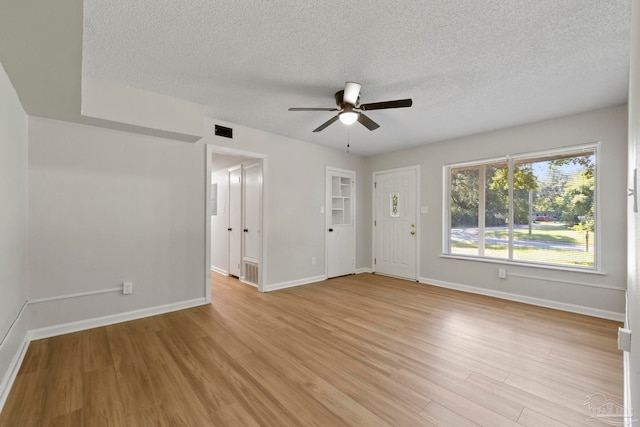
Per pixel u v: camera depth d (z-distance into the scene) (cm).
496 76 250
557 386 187
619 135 306
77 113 251
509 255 389
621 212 305
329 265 510
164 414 161
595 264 324
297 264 462
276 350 237
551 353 231
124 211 301
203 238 357
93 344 246
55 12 133
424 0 163
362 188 573
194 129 313
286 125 386
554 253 355
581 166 337
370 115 341
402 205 514
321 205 498
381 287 448
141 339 257
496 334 269
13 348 202
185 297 343
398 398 175
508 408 166
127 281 303
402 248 513
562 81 257
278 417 159
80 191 277
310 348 241
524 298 370
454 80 257
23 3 126
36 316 255
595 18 177
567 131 339
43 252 258
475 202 428
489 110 324
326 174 504
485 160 409
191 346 244
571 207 344
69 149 271
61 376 197
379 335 267
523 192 380
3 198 185
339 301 374
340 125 383
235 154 390
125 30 190
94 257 284
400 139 446
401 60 226
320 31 192
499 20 180
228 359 222
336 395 178
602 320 306
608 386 186
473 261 419
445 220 459
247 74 249
